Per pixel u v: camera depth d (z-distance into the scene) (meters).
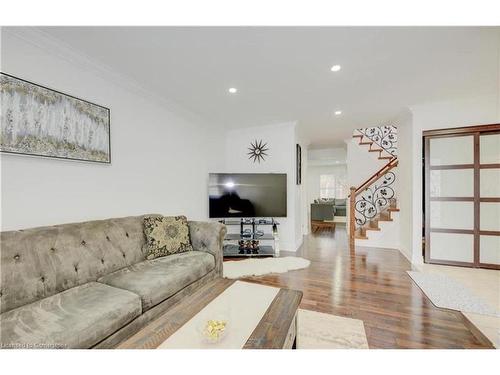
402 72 2.46
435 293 2.46
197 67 2.35
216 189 3.98
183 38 1.88
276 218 4.45
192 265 2.20
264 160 4.55
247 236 4.11
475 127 3.14
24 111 1.74
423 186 3.50
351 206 5.13
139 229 2.38
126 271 1.99
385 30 1.79
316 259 3.74
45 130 1.87
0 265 1.36
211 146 4.35
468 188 3.28
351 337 1.73
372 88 2.85
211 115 3.89
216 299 1.48
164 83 2.71
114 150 2.49
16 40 1.71
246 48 2.03
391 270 3.20
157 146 3.09
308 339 1.71
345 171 10.67
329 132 5.17
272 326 1.19
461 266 3.32
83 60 2.13
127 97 2.65
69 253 1.71
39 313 1.33
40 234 1.61
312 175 11.14
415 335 1.76
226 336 1.11
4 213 1.67
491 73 2.48
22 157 1.75
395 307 2.18
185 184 3.64
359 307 2.19
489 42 1.94
